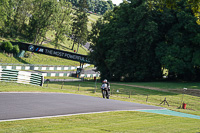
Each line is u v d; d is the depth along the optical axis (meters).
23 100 17.67
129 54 63.47
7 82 29.56
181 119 16.56
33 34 112.00
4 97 18.27
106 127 11.43
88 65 115.06
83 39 133.50
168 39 63.28
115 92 42.47
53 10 109.19
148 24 58.06
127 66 63.44
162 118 16.06
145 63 62.06
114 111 16.47
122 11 66.69
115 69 63.84
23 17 112.88
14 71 30.91
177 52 56.38
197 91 45.81
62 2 130.12
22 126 10.31
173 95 41.78
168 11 59.44
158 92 44.16
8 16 103.50
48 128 10.33
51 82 55.03
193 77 63.66
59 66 88.31
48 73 70.12
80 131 10.06
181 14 56.47
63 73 76.00
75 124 11.66
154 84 55.66
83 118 13.26
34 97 20.08
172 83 57.97
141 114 16.66
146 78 66.31
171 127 12.65
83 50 147.00
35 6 113.12
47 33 139.50
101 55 69.81
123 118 14.47
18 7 111.50
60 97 22.08
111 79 69.44
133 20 62.97
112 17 76.44
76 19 134.75
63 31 120.44
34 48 83.31
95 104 19.31
